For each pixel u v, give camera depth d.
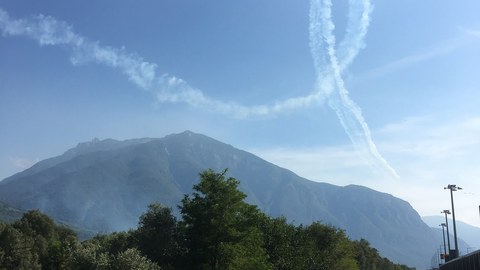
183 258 40.19
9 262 56.69
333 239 62.28
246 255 40.25
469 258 41.22
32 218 79.44
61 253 61.59
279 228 53.75
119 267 31.95
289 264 50.09
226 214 39.78
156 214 41.81
